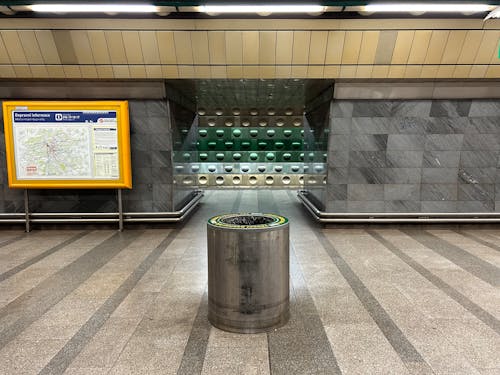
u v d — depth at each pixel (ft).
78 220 22.89
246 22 18.02
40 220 22.81
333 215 22.85
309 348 9.50
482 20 18.01
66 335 10.21
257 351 9.37
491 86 21.43
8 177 21.39
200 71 20.34
